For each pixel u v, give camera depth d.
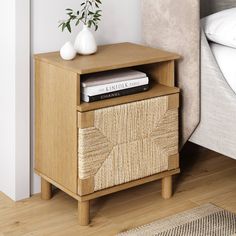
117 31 3.06
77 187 2.67
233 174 3.20
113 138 2.69
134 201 2.91
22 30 2.74
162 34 2.96
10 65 2.79
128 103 2.71
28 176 2.91
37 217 2.78
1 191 3.00
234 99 2.79
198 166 3.28
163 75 2.92
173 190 3.02
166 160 2.89
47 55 2.77
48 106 2.75
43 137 2.82
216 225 2.72
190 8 2.82
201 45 2.88
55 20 2.85
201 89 2.91
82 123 2.59
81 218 2.70
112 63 2.66
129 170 2.78
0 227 2.70
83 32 2.79
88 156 2.64
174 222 2.74
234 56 2.86
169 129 2.87
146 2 3.00
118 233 2.66
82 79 2.69
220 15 2.99
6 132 2.89
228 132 2.82
